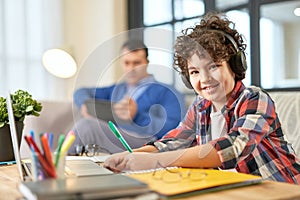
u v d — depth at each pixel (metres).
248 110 1.13
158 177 0.82
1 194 0.78
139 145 1.29
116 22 4.23
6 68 4.11
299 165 1.26
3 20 4.11
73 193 0.60
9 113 1.15
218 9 3.28
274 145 1.22
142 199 0.62
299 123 1.85
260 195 0.70
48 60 3.67
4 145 1.33
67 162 1.12
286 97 1.93
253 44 2.95
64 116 1.90
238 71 1.18
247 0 3.01
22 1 4.20
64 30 4.39
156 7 3.97
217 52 1.12
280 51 2.78
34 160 0.74
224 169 1.00
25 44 4.21
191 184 0.75
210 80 1.13
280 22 2.78
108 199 0.62
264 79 2.88
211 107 1.25
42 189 0.60
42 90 4.26
